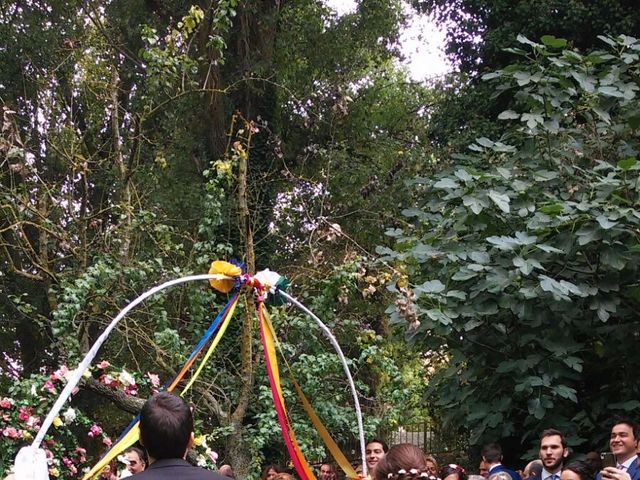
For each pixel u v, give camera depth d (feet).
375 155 46.24
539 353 23.17
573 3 38.70
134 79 44.50
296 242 35.76
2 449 21.84
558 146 26.16
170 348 26.50
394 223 40.22
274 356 15.26
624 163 21.75
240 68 42.19
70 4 41.93
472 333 24.17
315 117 39.70
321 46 47.98
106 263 27.48
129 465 18.61
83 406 38.88
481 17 43.60
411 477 9.57
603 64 27.43
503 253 23.44
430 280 25.05
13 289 39.34
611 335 23.59
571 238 22.30
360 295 33.68
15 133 26.94
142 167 34.73
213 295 27.48
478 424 24.57
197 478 8.17
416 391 31.19
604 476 15.53
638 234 22.17
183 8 42.37
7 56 38.88
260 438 25.34
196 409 26.84
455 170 26.32
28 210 27.89
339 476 29.45
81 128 41.86
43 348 42.32
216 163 28.07
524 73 24.88
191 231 37.06
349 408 28.07
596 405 24.41
